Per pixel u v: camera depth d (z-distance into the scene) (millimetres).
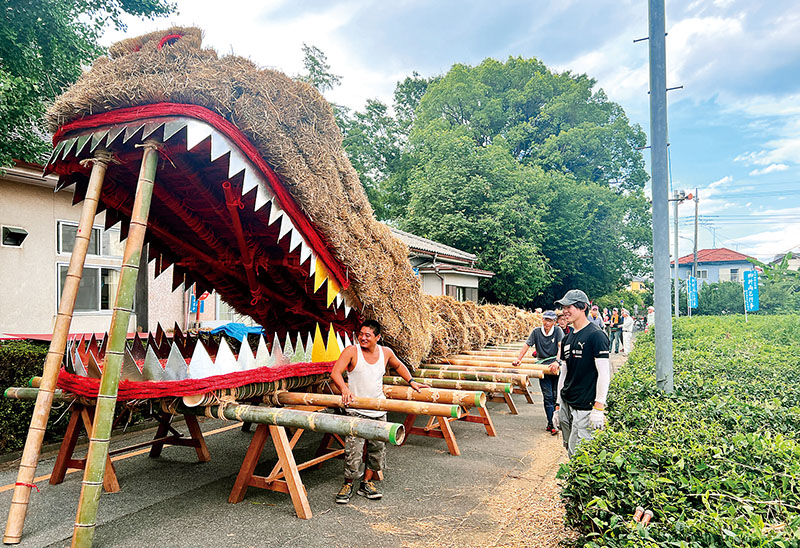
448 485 4770
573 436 4352
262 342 4562
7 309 8586
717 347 9078
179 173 4254
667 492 2693
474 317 9273
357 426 3609
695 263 38000
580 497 2887
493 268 21109
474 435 6719
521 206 21453
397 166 28344
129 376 4320
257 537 3658
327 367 5289
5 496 4508
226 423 7488
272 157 3812
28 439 3678
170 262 5570
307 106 4234
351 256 4762
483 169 22297
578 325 4480
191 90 3387
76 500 4359
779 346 9367
